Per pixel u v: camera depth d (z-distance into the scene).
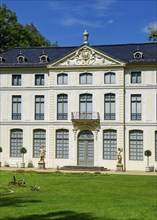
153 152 54.69
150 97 55.03
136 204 23.12
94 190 30.31
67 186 32.91
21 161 57.94
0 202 23.73
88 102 56.56
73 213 20.00
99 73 56.28
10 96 58.56
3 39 72.50
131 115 55.47
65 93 57.06
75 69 56.88
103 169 54.44
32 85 58.09
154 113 54.88
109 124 55.75
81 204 23.03
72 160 56.56
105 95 56.19
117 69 55.72
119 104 55.56
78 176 42.69
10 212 20.23
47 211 20.58
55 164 56.94
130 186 33.28
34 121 57.84
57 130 57.28
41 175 43.25
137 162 54.81
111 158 55.69
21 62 58.47
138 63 54.88
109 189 31.08
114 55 57.56
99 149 55.94
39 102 58.00
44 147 57.50
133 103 55.56
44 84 57.94
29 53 60.59
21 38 73.31
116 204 23.06
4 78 58.78
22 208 21.47
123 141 55.31
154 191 29.94
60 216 19.23
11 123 58.41
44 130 57.72
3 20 71.88
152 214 19.88
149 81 55.09
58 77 57.53
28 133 58.00
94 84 56.38
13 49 61.78
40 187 31.94
